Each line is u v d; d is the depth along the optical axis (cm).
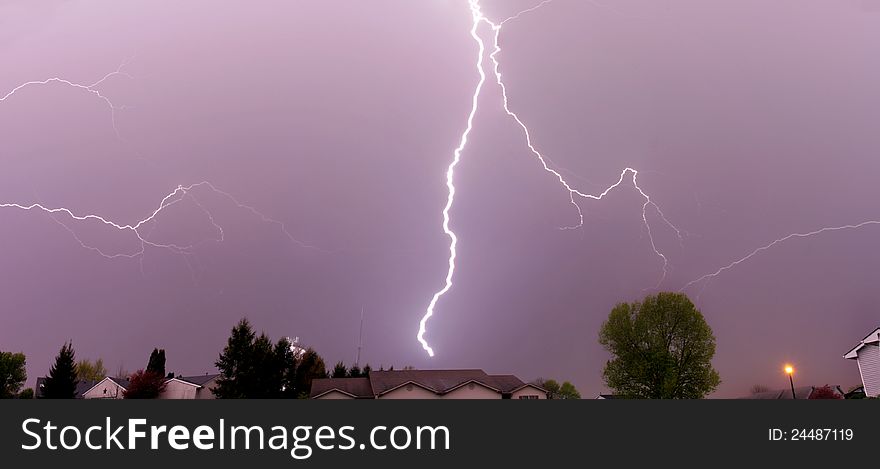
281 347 3469
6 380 3069
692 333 2442
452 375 3189
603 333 2584
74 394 3562
